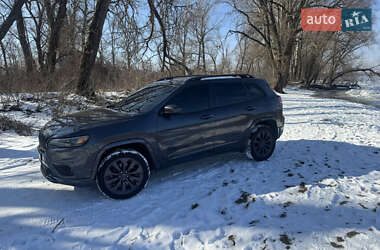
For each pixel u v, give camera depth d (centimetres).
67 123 360
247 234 263
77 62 1428
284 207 312
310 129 846
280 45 3091
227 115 443
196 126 408
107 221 296
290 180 396
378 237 241
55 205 329
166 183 397
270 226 274
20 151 591
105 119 359
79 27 1441
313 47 3712
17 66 1143
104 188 334
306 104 1772
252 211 308
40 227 282
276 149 589
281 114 525
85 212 314
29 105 1000
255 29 3112
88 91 1250
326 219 280
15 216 302
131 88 1438
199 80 432
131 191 350
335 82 5491
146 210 321
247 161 495
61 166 325
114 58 1474
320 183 377
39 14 2073
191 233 272
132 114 375
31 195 357
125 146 362
